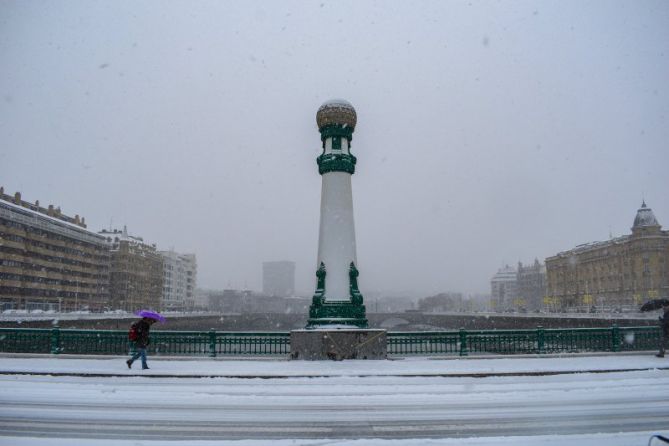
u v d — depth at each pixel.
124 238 128.25
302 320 180.12
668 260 103.62
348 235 21.81
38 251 91.62
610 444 8.45
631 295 106.69
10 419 10.27
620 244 111.38
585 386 14.03
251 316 158.62
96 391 13.31
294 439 8.83
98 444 8.44
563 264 136.00
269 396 12.74
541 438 8.83
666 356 20.27
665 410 11.12
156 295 146.25
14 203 94.56
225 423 9.99
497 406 11.59
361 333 19.55
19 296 85.75
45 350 24.36
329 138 22.67
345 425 9.87
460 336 20.94
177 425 9.83
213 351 20.56
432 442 8.55
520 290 191.38
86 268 110.06
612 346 21.94
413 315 161.88
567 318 60.81
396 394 12.99
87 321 55.28
